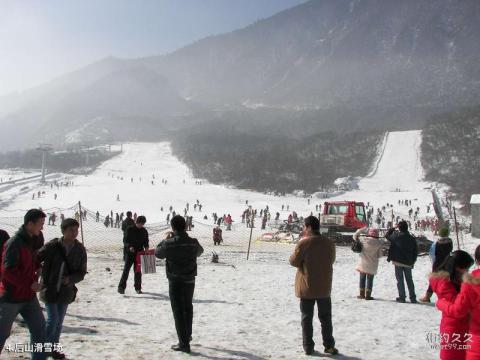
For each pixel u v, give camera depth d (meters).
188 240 8.10
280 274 17.72
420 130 181.25
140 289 13.16
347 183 125.19
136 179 133.75
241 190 126.12
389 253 12.97
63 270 6.76
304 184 130.75
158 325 9.68
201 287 14.58
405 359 7.73
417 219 71.81
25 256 6.12
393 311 11.50
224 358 7.50
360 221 35.47
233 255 25.91
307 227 8.17
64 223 6.80
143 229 13.30
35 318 6.29
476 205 42.66
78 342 8.00
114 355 7.35
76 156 186.50
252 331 9.45
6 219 48.41
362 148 168.88
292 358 7.66
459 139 147.75
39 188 108.06
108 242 33.44
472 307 5.03
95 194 97.06
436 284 5.61
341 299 13.08
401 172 139.62
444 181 122.06
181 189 110.81
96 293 12.99
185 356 7.53
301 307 8.04
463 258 5.66
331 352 7.89
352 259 24.53
